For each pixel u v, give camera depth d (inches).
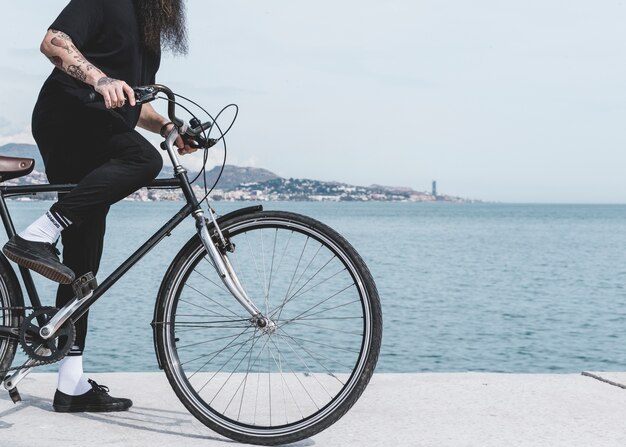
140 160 113.5
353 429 119.0
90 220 121.7
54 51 111.2
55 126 117.9
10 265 116.4
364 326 108.7
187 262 113.3
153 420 122.6
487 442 112.7
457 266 1262.3
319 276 825.5
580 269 1247.5
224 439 112.2
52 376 153.8
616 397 139.4
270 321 113.1
